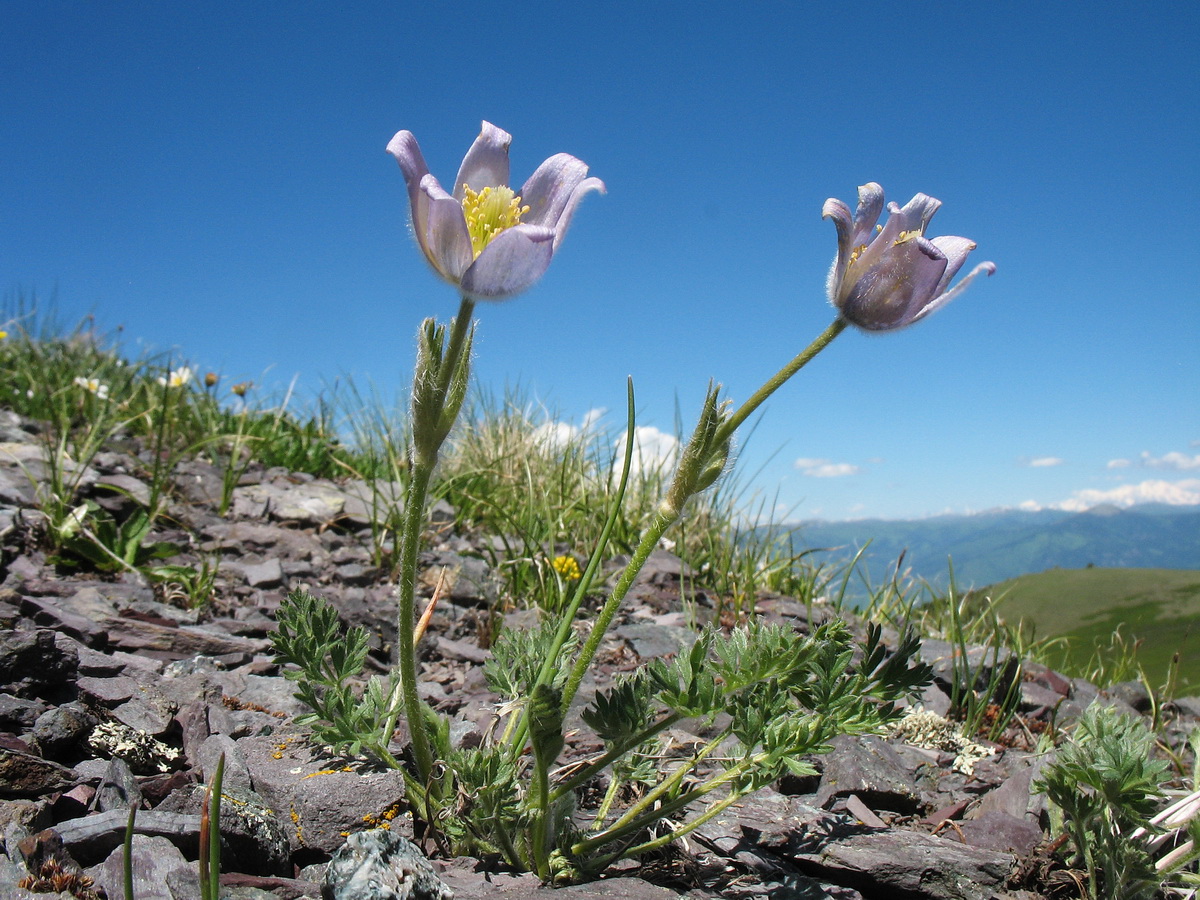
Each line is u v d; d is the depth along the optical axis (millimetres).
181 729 262
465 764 204
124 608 355
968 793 300
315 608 231
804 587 608
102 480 515
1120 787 208
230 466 565
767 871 226
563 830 210
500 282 187
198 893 175
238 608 405
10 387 740
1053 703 410
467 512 627
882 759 295
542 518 632
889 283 207
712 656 270
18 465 514
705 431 200
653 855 222
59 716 234
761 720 199
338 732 221
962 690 390
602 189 200
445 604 456
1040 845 232
